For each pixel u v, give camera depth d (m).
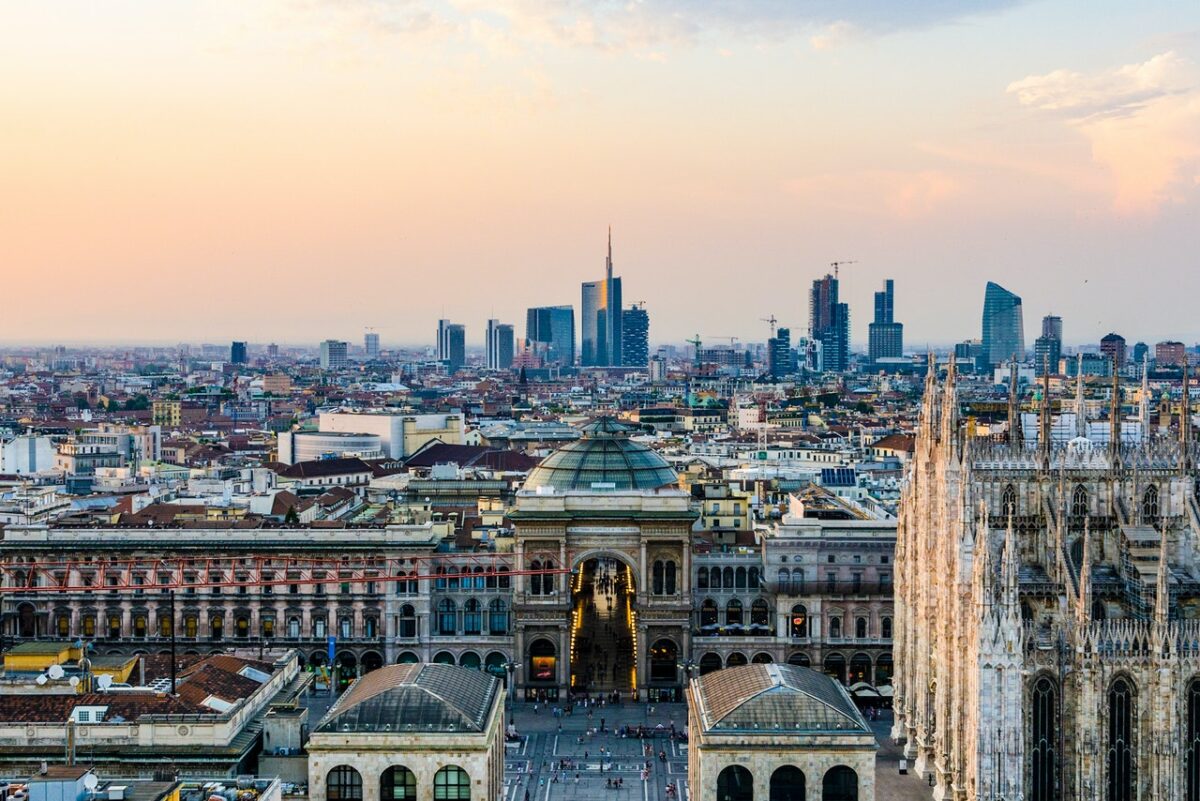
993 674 153.38
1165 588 154.75
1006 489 176.12
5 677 166.00
